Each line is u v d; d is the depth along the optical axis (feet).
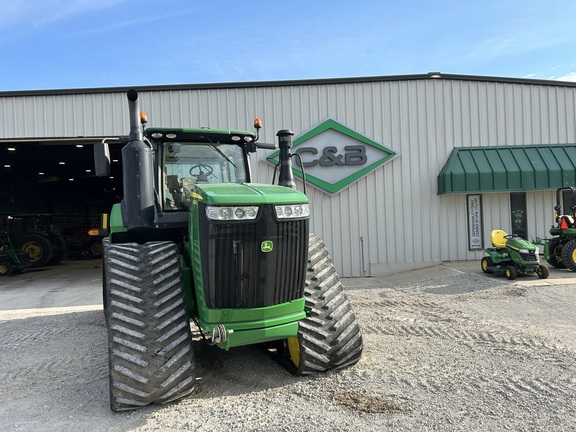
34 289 37.01
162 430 10.12
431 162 38.88
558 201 34.76
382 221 38.50
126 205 12.94
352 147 38.24
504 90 39.68
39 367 15.31
